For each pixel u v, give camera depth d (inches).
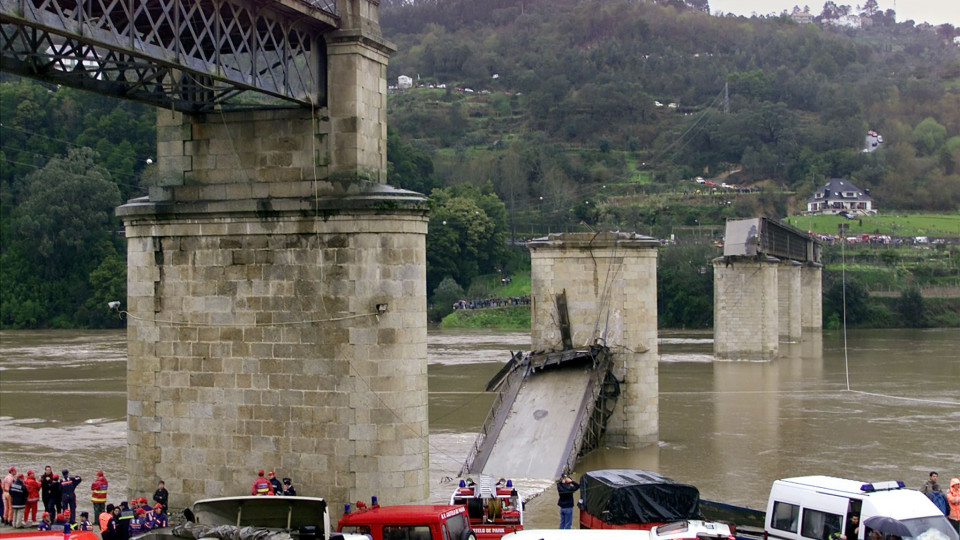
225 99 1473.9
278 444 1465.3
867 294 7706.7
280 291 1464.1
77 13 1101.7
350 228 1430.9
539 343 2333.9
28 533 1002.1
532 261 2354.8
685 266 7608.3
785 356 4810.5
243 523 1238.9
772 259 4534.9
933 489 1390.3
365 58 1467.8
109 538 1311.5
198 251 1502.2
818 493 1169.4
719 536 1022.4
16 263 7308.1
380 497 1421.0
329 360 1443.2
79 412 2832.2
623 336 2281.0
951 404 2967.5
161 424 1523.1
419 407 1445.6
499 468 1980.8
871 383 3538.4
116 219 7583.7
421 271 1457.9
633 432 2266.2
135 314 1536.7
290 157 1472.7
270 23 1353.3
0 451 2255.2
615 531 1071.0
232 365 1487.5
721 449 2246.6
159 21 1205.7
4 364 4188.0
